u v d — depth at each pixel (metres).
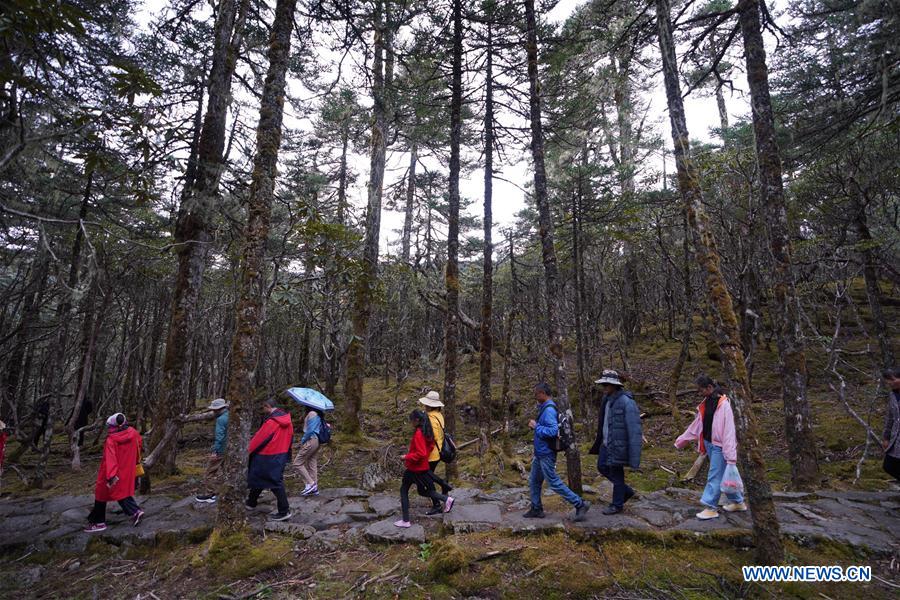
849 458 7.58
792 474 6.46
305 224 8.20
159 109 5.05
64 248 8.72
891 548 4.45
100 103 5.11
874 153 9.52
